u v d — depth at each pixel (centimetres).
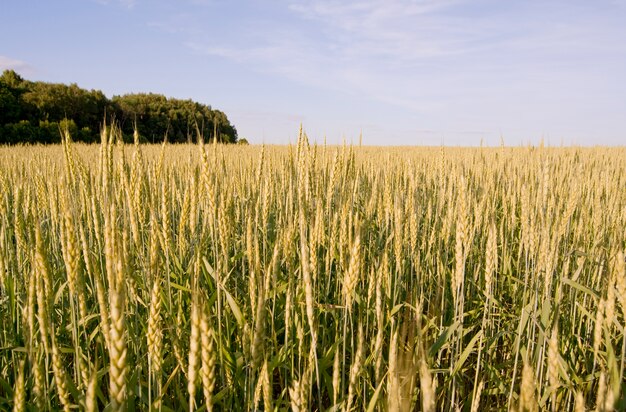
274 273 313
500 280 557
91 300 452
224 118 4697
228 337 371
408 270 557
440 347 353
